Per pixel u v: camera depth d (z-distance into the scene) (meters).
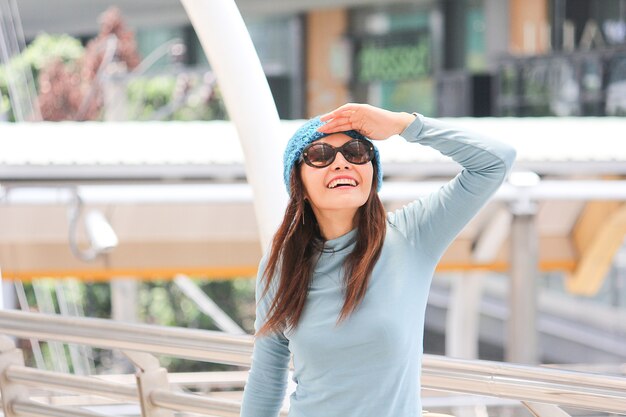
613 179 12.84
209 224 14.36
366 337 3.28
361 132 3.41
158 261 14.41
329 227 3.45
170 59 31.20
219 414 4.74
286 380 3.74
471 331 16.73
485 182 3.33
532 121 12.61
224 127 12.41
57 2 30.66
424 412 4.55
